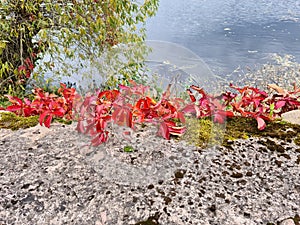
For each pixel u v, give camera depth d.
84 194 0.88
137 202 0.85
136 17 2.66
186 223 0.79
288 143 1.09
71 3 2.52
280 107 1.29
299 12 4.32
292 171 0.96
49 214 0.82
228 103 1.29
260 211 0.83
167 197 0.86
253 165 0.99
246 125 1.20
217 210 0.83
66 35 2.42
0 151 1.06
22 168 0.98
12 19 2.44
